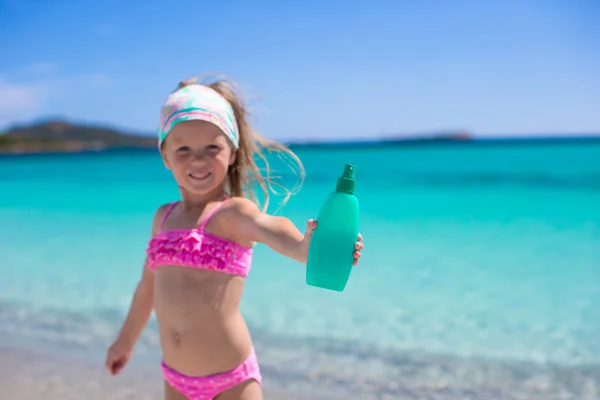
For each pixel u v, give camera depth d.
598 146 56.94
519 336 4.75
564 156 36.53
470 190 17.05
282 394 3.77
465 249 8.31
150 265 2.77
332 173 27.02
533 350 4.44
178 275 2.64
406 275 6.84
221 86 2.91
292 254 2.40
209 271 2.61
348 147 77.06
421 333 4.86
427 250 8.31
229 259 2.62
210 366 2.59
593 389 3.76
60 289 6.43
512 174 23.02
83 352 4.54
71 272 7.26
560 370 4.06
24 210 14.54
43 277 7.02
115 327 5.15
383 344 4.61
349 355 4.40
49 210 14.40
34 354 4.50
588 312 5.31
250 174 3.05
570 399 3.62
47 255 8.41
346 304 5.69
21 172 34.62
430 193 16.58
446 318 5.23
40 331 5.04
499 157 38.00
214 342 2.59
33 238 10.05
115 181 25.09
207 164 2.63
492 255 7.84
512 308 5.49
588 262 7.27
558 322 5.05
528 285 6.29
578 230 9.55
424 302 5.73
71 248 8.95
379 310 5.48
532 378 3.96
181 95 2.70
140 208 14.41
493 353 4.40
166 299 2.66
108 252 8.56
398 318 5.25
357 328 4.99
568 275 6.66
